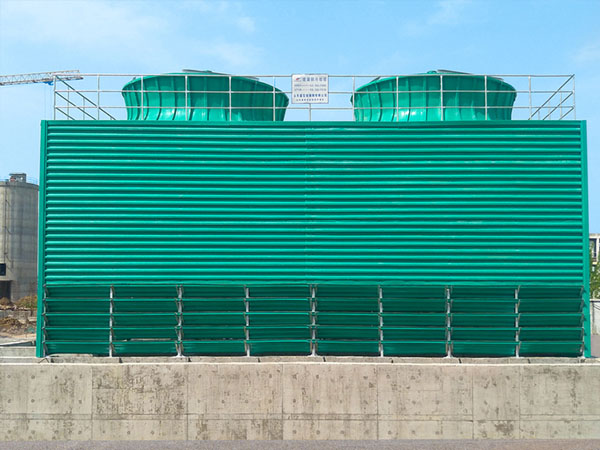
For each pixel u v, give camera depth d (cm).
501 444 1342
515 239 1596
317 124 1627
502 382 1457
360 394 1453
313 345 1622
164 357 1605
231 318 1614
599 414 1448
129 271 1590
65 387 1463
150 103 1775
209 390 1458
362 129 1625
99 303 1608
